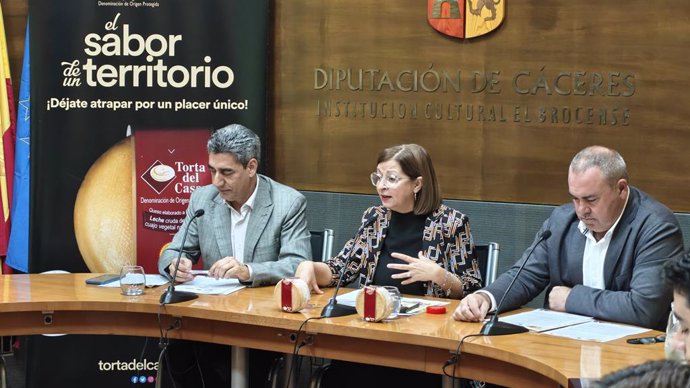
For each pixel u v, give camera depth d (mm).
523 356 2535
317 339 3045
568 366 2416
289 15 4902
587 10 4375
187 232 3473
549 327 2877
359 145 4820
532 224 4516
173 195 4652
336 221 4871
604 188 3008
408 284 3484
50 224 4656
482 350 2676
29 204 4727
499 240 4582
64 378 4613
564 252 3234
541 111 4488
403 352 2902
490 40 4551
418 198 3486
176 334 3324
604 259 3119
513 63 4520
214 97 4637
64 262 4668
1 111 4938
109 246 4668
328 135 4875
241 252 3760
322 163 4898
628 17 4305
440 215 3488
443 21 4605
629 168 4355
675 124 4262
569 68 4430
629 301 2920
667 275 1361
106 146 4641
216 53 4633
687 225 4242
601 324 2928
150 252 4668
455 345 2738
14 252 4895
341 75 4828
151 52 4621
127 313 3365
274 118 4977
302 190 4945
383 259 3531
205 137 4637
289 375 3551
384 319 3014
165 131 4641
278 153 4980
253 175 3729
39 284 3629
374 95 4777
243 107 4645
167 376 4566
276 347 3137
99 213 4652
